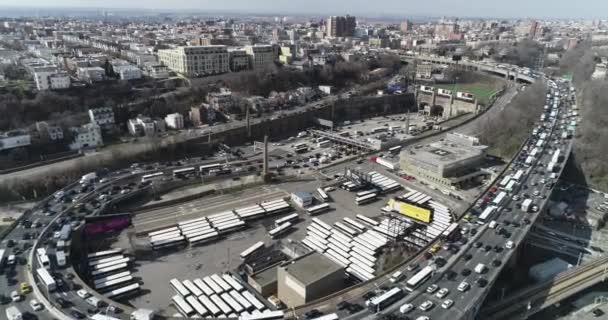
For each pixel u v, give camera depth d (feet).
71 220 591.78
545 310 469.98
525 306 448.65
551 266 529.86
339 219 643.86
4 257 491.72
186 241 577.84
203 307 440.04
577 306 476.54
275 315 382.01
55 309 402.72
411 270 456.86
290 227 619.26
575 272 498.28
